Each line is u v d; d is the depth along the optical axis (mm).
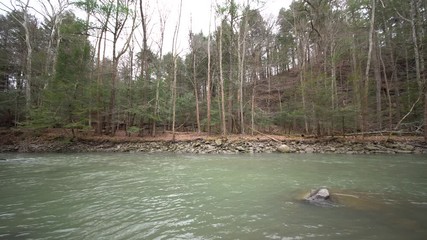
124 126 24719
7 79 26562
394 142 16250
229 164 11602
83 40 22594
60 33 23047
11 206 5336
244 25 24281
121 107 22203
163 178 8398
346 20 24047
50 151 17750
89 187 7117
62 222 4402
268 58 31969
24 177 8609
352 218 4488
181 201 5688
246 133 23109
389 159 12633
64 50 20109
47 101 18828
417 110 18953
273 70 41125
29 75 21984
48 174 9203
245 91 26172
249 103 26062
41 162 12477
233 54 26984
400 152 14859
